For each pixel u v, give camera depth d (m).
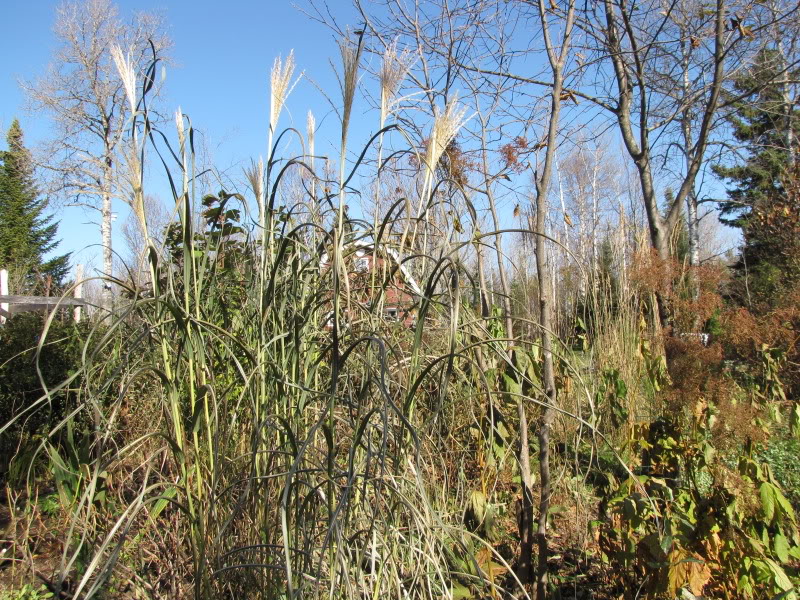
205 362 2.44
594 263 6.28
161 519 3.01
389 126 2.15
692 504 2.86
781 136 5.29
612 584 3.04
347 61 2.17
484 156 3.57
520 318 2.24
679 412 3.13
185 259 2.25
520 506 3.24
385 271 2.40
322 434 2.54
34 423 4.54
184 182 2.24
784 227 9.29
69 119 15.28
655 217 4.00
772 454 4.44
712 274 3.51
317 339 2.59
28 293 12.46
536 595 2.84
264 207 2.56
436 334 2.96
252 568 2.31
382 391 1.77
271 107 2.58
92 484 1.97
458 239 2.84
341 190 2.16
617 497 2.71
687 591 2.45
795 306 4.46
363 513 2.32
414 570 2.24
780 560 2.64
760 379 4.47
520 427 3.04
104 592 2.81
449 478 3.09
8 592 2.96
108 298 3.85
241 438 2.63
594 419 2.40
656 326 3.83
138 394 3.47
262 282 2.50
